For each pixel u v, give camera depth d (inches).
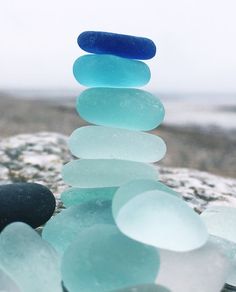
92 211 5.8
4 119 24.7
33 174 10.8
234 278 5.8
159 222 4.9
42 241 5.4
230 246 5.7
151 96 6.0
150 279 4.8
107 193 6.0
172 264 5.1
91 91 5.9
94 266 4.8
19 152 12.5
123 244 4.9
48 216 6.3
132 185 5.4
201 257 5.2
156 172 6.0
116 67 5.8
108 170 5.8
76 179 5.9
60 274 5.2
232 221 6.2
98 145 5.8
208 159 19.2
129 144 5.8
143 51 5.9
